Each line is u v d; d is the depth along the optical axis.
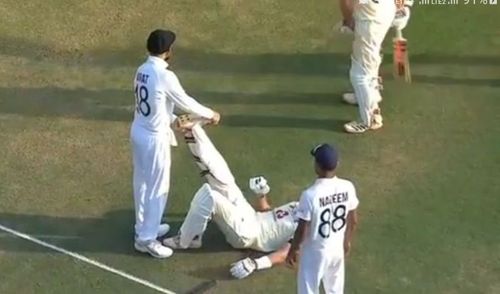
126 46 53.03
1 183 43.22
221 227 38.50
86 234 40.47
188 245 39.22
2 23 54.66
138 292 37.53
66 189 42.97
